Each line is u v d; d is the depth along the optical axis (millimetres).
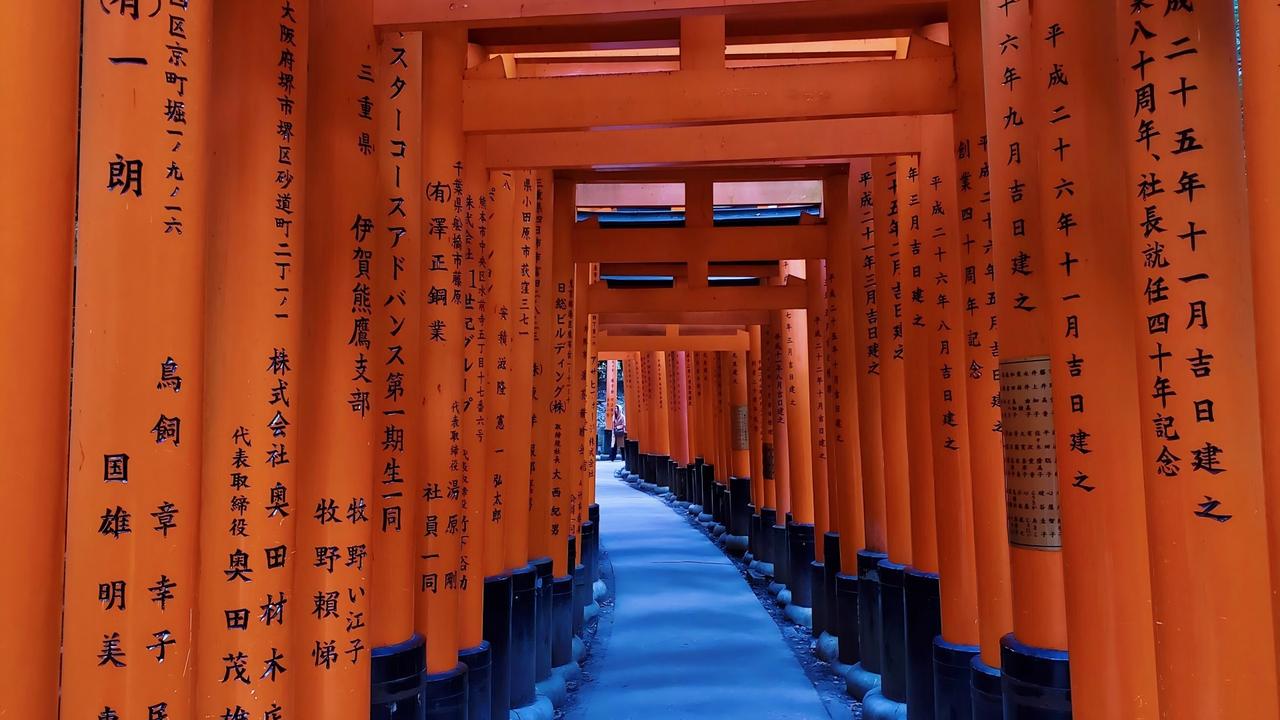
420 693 3678
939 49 4320
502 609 5152
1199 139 2188
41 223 1654
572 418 8109
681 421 17484
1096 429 2762
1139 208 2279
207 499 2674
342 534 3217
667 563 11562
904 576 4922
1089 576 2760
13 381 1618
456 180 4270
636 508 17453
